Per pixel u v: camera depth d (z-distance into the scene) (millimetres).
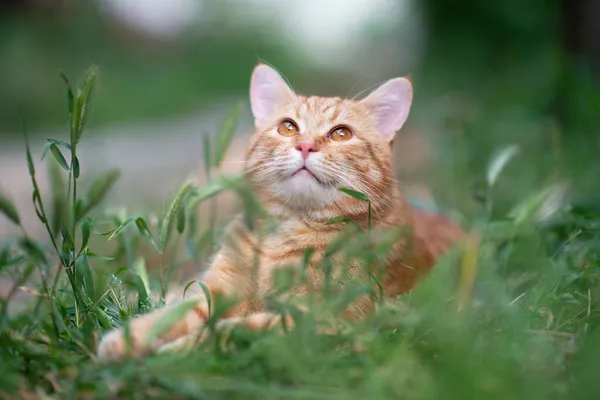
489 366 465
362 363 494
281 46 3729
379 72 3090
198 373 480
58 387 507
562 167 998
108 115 2402
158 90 2873
